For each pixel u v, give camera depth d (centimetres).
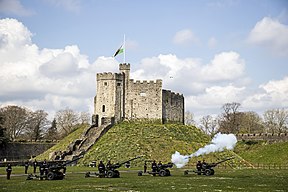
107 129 11944
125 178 6562
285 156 12325
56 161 9881
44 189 4753
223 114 19175
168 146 10588
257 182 5775
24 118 18712
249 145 14300
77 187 5025
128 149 10369
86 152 10756
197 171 7475
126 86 12588
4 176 6762
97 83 12656
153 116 12462
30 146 15338
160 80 12569
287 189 4803
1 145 14388
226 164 10062
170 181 5938
